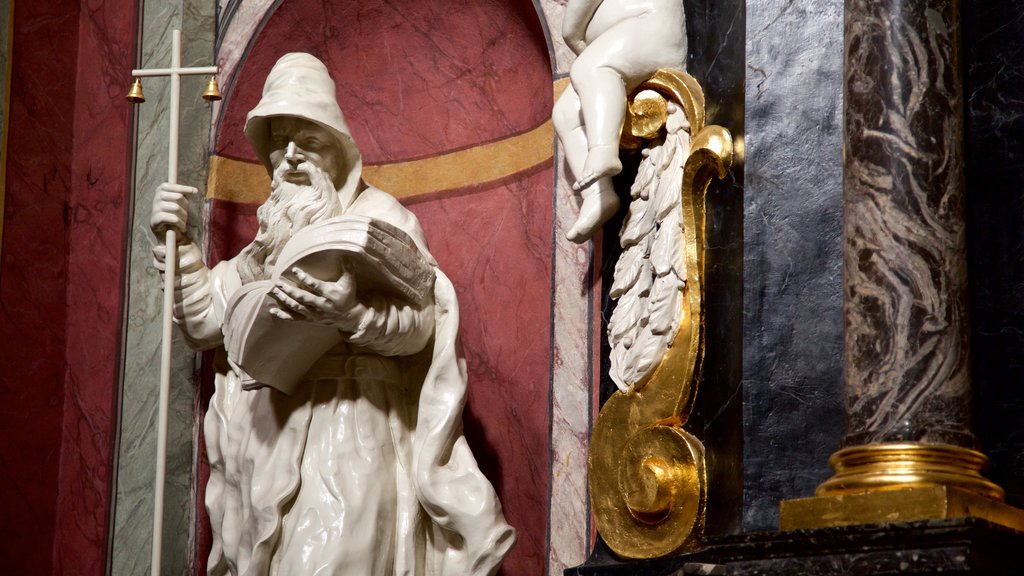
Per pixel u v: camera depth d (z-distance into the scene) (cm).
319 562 385
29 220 511
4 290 501
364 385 405
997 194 360
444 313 410
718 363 372
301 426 404
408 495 402
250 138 431
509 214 474
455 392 404
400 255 390
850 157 337
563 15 445
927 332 322
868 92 336
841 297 356
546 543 421
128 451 497
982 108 365
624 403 390
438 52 496
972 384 332
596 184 402
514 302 465
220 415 433
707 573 337
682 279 380
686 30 405
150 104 517
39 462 504
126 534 491
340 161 432
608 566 379
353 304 386
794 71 375
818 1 376
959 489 301
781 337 360
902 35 336
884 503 305
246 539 402
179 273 437
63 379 513
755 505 350
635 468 379
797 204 366
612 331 398
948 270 326
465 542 393
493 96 486
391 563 396
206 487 454
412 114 504
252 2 511
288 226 418
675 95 396
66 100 529
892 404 320
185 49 514
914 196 328
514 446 453
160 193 433
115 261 512
